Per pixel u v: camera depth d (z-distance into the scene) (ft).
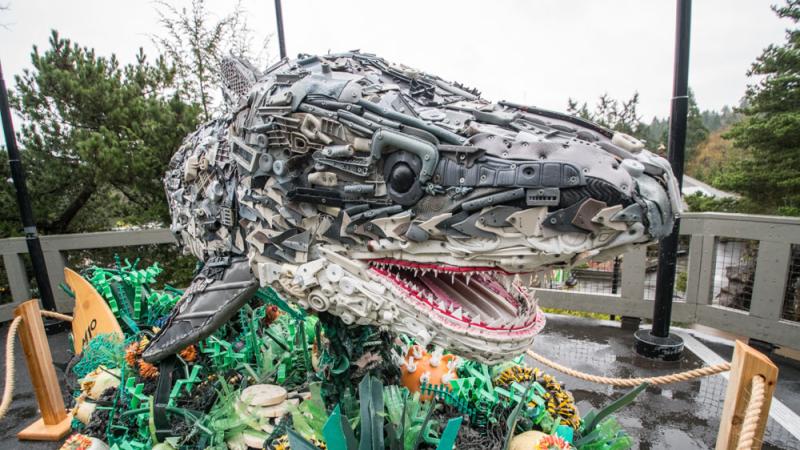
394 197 5.24
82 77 22.20
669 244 13.85
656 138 94.43
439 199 5.05
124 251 22.33
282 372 9.00
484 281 6.50
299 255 5.95
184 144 10.80
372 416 5.91
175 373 9.09
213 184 7.19
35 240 17.46
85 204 25.80
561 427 7.36
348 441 5.75
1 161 21.43
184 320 7.14
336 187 5.56
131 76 23.97
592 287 19.86
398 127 5.16
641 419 10.87
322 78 5.86
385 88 5.79
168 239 21.47
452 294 5.93
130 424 8.40
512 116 5.52
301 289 6.02
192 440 7.56
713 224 15.53
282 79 6.11
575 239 4.65
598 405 11.57
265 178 6.04
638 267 16.81
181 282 23.81
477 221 4.83
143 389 8.99
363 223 5.49
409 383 8.31
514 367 8.68
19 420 11.81
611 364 13.99
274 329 11.05
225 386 8.23
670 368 13.67
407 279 5.99
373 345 8.22
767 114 31.37
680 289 23.75
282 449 6.60
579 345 15.52
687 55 12.14
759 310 14.48
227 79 8.95
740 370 5.65
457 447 6.81
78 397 9.95
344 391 7.59
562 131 5.36
